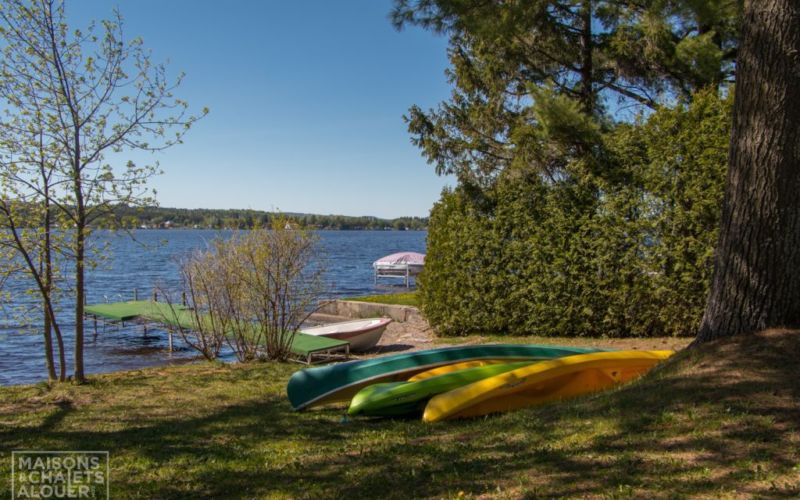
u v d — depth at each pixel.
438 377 6.16
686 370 5.02
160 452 4.96
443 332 13.52
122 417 6.44
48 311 8.38
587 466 3.70
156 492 4.00
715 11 8.45
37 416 6.53
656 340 9.80
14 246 7.77
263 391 7.93
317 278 11.31
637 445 3.89
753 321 5.20
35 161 7.60
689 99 11.45
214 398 7.49
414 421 5.81
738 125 5.29
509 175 11.83
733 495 3.09
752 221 5.18
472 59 13.35
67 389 8.11
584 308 10.66
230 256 10.88
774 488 3.10
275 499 3.77
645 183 9.85
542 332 11.40
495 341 11.37
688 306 9.66
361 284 34.72
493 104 13.11
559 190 10.91
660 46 10.91
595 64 12.73
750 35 5.15
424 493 3.63
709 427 3.92
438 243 13.33
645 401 4.61
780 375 4.41
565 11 11.73
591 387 6.18
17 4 7.15
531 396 5.93
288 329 11.39
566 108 9.85
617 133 10.41
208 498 3.86
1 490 4.12
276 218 11.02
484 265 12.21
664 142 9.65
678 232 9.62
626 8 11.27
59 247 8.13
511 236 11.71
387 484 3.86
